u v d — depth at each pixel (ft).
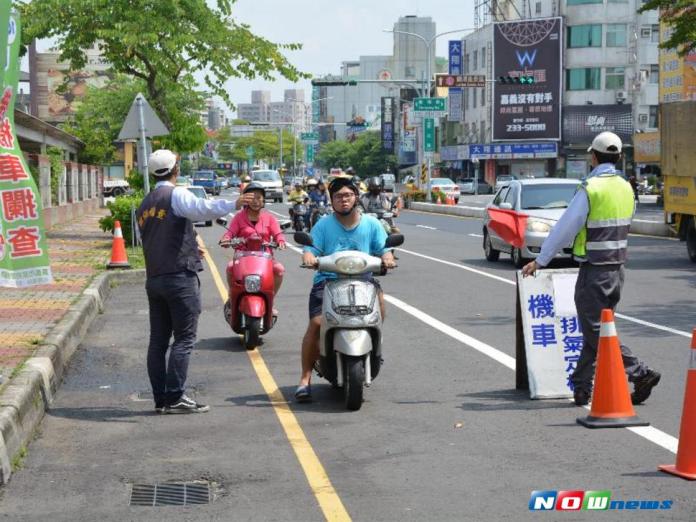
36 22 129.39
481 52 362.53
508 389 38.01
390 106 540.52
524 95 338.75
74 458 29.43
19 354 40.45
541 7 344.90
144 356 46.93
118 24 127.54
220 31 135.85
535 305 36.50
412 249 108.88
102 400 37.68
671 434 30.63
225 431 32.30
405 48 637.30
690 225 90.63
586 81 333.62
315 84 208.23
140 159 102.68
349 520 23.39
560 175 338.34
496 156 343.26
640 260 92.63
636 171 323.98
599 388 32.07
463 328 53.11
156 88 138.00
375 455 29.07
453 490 25.53
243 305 47.60
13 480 27.22
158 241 34.58
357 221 35.88
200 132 141.79
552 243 34.06
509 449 29.37
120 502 25.25
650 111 325.83
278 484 26.43
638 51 323.78
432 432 31.60
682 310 58.95
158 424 33.50
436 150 436.35
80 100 410.93
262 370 42.88
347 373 34.35
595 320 34.01
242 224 49.01
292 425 32.89
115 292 73.67
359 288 34.60
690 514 23.36
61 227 150.30
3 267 34.99
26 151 177.78
